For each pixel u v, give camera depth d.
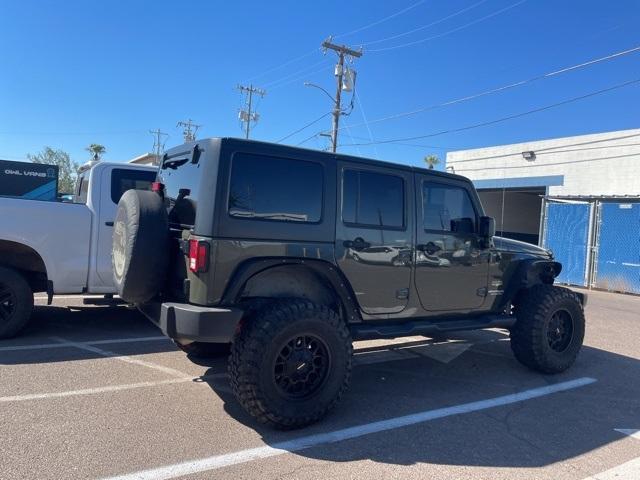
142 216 4.40
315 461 3.65
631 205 16.72
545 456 3.91
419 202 5.24
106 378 5.17
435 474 3.55
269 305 4.19
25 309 6.32
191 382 5.16
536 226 40.66
